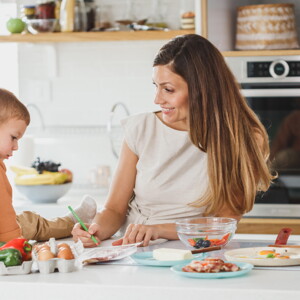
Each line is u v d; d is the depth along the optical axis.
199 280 1.50
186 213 2.26
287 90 3.41
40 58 4.24
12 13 4.24
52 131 4.24
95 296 1.46
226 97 2.16
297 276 1.54
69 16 3.85
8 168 4.21
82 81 4.22
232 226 1.87
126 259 1.78
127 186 2.37
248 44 3.43
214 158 2.15
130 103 4.20
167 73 2.10
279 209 3.42
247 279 1.51
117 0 4.09
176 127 2.32
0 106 1.99
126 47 4.17
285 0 3.40
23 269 1.59
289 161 3.42
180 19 4.00
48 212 3.63
